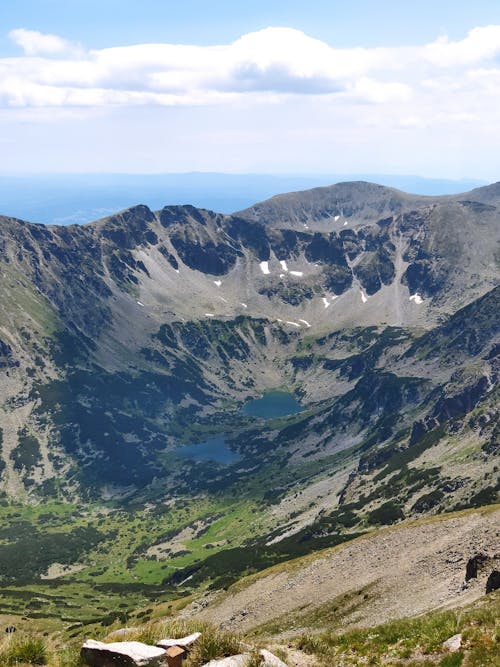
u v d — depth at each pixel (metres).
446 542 95.50
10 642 25.02
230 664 24.11
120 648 24.20
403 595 83.56
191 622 29.31
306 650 33.78
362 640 35.91
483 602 52.00
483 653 27.58
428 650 30.77
